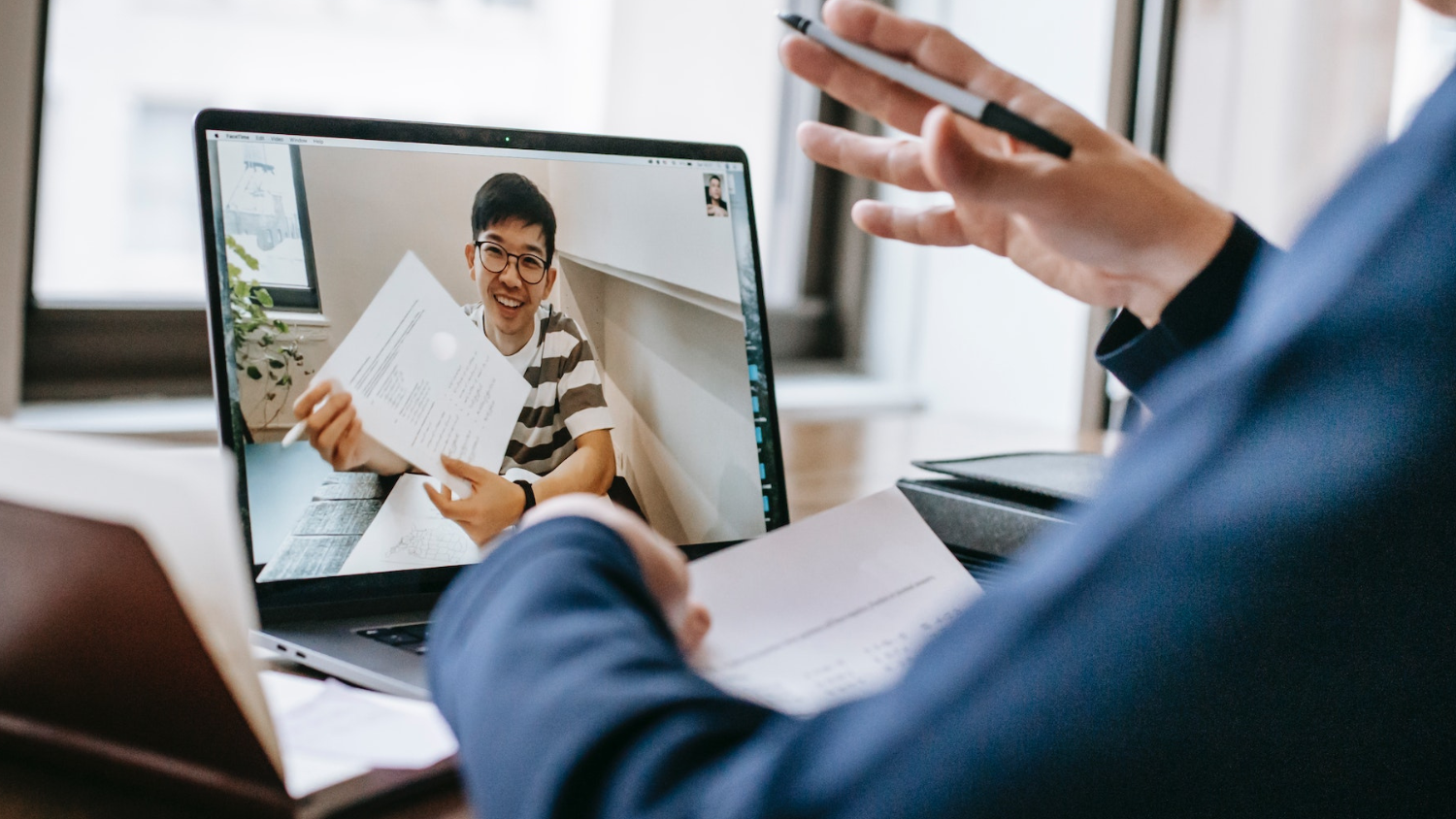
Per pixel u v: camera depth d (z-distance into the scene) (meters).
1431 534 0.24
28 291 1.22
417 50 1.64
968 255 1.83
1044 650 0.24
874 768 0.24
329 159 0.68
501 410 0.70
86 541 0.36
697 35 1.75
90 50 1.27
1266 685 0.24
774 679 0.46
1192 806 0.24
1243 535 0.24
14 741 0.43
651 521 0.74
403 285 0.69
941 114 0.44
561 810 0.27
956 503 0.80
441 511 0.67
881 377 1.95
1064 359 1.71
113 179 1.32
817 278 1.96
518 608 0.33
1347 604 0.24
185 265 1.39
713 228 0.80
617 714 0.28
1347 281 0.25
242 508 0.62
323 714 0.48
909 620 0.52
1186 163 1.83
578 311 0.74
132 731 0.40
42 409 1.19
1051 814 0.23
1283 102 1.86
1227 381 0.26
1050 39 1.77
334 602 0.63
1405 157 0.27
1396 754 0.26
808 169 1.90
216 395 0.63
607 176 0.76
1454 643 0.25
